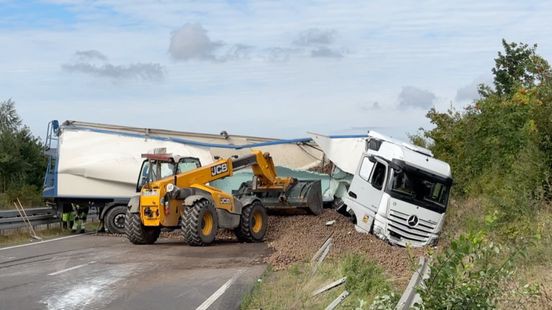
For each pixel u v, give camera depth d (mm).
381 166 19156
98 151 23578
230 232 20641
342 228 20047
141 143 24031
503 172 22125
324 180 23500
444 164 19609
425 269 7250
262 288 11047
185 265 14109
